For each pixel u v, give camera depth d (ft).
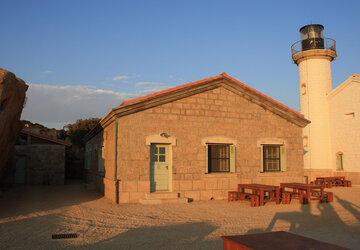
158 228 27.12
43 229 26.35
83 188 63.41
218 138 46.09
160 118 43.16
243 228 27.45
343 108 77.82
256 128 48.93
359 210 37.68
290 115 51.06
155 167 43.16
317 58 82.17
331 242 23.35
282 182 49.85
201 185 44.45
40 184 71.41
